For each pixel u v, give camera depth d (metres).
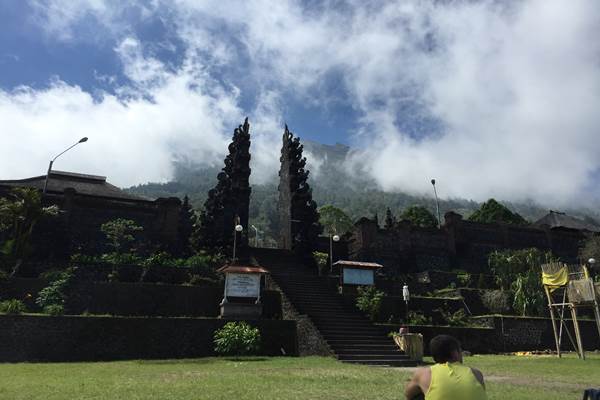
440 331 23.45
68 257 28.86
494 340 25.12
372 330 20.70
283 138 42.97
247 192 36.09
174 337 18.61
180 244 33.19
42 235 28.78
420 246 39.59
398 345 19.03
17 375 12.17
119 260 25.69
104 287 22.12
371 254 37.69
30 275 23.64
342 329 20.25
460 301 29.03
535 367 16.58
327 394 9.27
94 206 30.98
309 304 23.14
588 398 4.43
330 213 69.69
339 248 39.31
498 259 35.09
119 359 17.53
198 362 15.97
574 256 43.69
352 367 14.84
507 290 31.78
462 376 3.80
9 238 24.94
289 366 14.74
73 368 13.99
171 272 25.25
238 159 36.94
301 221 37.59
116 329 17.95
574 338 27.28
